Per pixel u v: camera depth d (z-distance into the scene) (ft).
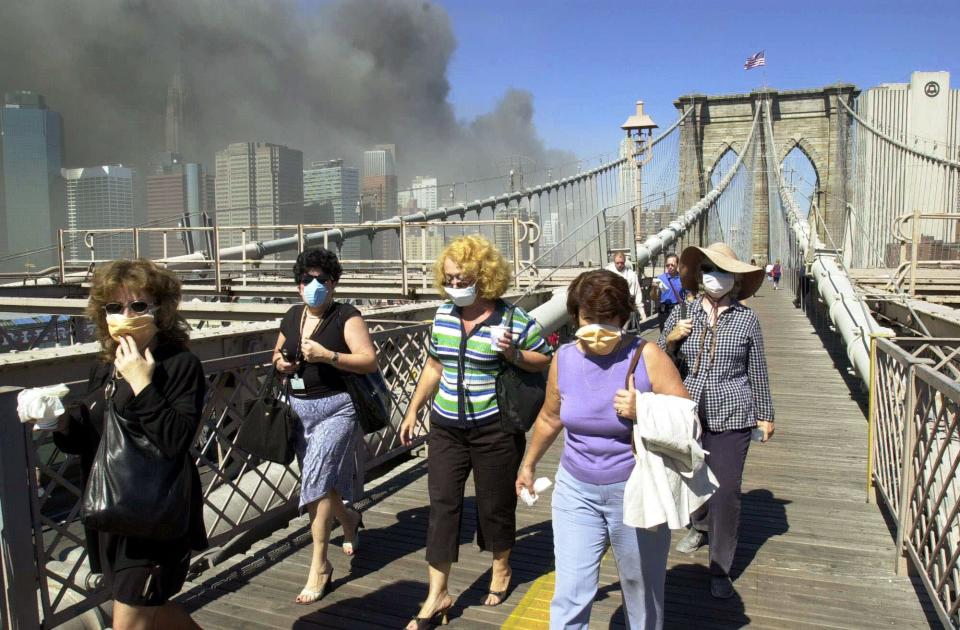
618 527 8.25
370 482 17.30
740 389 11.16
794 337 46.93
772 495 16.37
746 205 138.10
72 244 48.80
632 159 52.37
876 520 14.73
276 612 10.93
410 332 18.67
